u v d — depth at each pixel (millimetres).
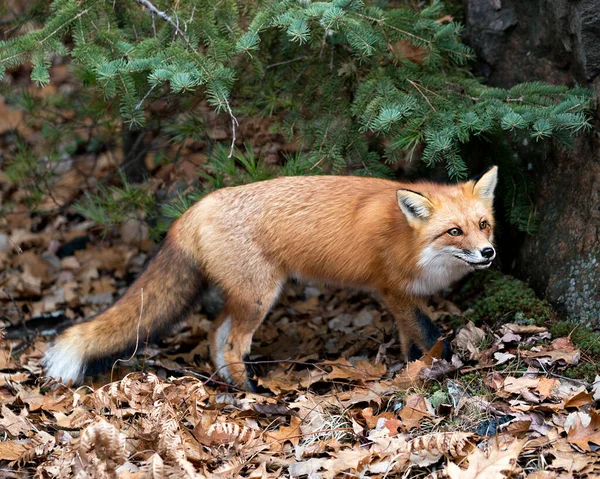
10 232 16109
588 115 9992
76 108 14117
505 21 11656
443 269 9531
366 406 8914
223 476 7312
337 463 7445
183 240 10156
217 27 10195
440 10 11859
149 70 9945
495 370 9102
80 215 16500
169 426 7445
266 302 10094
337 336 11461
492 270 11625
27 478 7609
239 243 9922
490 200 9602
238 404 9477
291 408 8898
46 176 14977
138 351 10195
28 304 13586
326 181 10211
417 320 9961
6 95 14750
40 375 10203
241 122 12414
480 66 12188
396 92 10203
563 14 10211
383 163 11703
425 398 8484
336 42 10797
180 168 13883
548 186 10883
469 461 6949
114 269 14852
